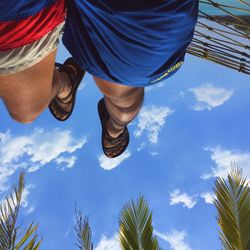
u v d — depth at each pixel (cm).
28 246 116
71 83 98
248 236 134
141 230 140
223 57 118
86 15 48
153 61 51
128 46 48
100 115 100
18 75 54
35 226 122
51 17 46
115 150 105
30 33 44
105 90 67
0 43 43
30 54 48
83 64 58
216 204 142
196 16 52
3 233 120
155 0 44
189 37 53
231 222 137
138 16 44
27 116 64
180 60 59
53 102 101
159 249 139
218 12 140
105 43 50
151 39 47
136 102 76
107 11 45
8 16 40
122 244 140
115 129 97
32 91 58
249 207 138
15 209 128
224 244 137
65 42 59
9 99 59
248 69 119
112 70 55
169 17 45
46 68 56
